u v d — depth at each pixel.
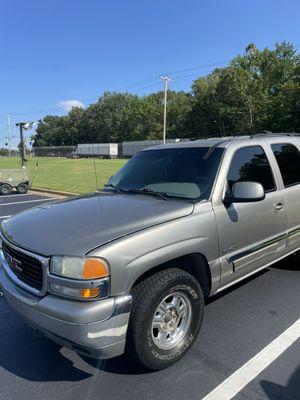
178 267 3.37
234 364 3.31
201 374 3.18
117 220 3.18
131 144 83.88
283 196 4.41
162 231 3.11
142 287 3.01
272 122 61.09
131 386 3.08
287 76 66.50
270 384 3.04
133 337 2.97
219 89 69.00
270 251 4.28
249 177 4.07
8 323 4.20
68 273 2.79
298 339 3.67
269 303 4.43
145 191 3.98
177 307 3.27
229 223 3.67
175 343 3.27
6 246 3.46
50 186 19.55
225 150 3.96
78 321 2.72
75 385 3.12
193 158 4.07
